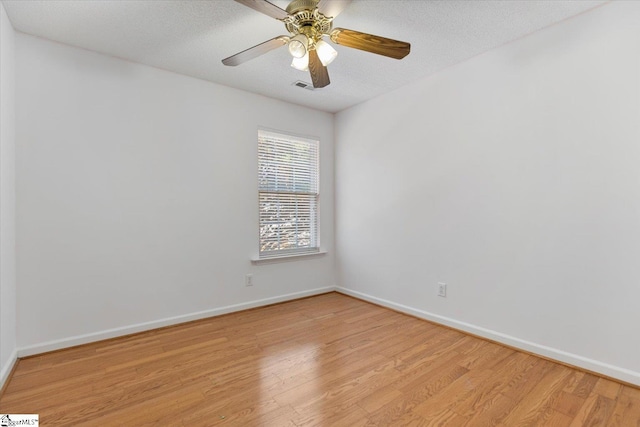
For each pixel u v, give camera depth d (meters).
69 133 2.49
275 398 1.84
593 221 2.09
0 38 1.96
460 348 2.50
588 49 2.10
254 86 3.32
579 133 2.14
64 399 1.83
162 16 2.12
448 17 2.15
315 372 2.14
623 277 1.98
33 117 2.35
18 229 2.29
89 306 2.58
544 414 1.69
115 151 2.69
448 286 2.95
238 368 2.19
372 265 3.72
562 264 2.23
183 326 2.98
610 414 1.69
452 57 2.72
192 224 3.10
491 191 2.62
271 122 3.64
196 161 3.12
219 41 2.44
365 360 2.31
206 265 3.20
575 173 2.17
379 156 3.61
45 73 2.40
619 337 2.00
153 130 2.87
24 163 2.31
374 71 2.98
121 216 2.72
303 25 1.80
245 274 3.47
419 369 2.17
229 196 3.34
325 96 3.61
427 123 3.10
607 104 2.03
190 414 1.70
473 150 2.73
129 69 2.75
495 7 2.04
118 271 2.71
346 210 4.06
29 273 2.34
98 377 2.07
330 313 3.37
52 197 2.43
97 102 2.61
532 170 2.37
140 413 1.71
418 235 3.21
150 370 2.16
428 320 3.11
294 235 3.92
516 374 2.10
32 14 2.10
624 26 1.96
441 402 1.80
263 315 3.30
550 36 2.27
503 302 2.56
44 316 2.40
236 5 2.01
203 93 3.15
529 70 2.38
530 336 2.40
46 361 2.28
